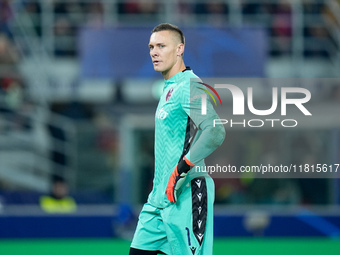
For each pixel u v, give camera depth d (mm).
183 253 14539
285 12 48062
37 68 46219
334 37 48000
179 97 14414
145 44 43719
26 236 34625
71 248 28922
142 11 48469
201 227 14492
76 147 47406
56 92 45812
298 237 35594
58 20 48125
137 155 42781
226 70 42625
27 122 46406
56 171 46250
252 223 35625
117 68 43469
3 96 45625
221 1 48438
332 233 35719
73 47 47812
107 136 48094
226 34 43062
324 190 41469
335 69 46594
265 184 41375
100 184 47031
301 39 47625
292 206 40406
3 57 45750
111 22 48344
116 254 27219
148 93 46469
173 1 48219
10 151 45750
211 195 14703
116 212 35344
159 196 14773
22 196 39062
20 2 48031
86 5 48656
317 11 48281
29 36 47594
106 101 46469
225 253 27250
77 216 35031
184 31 42906
